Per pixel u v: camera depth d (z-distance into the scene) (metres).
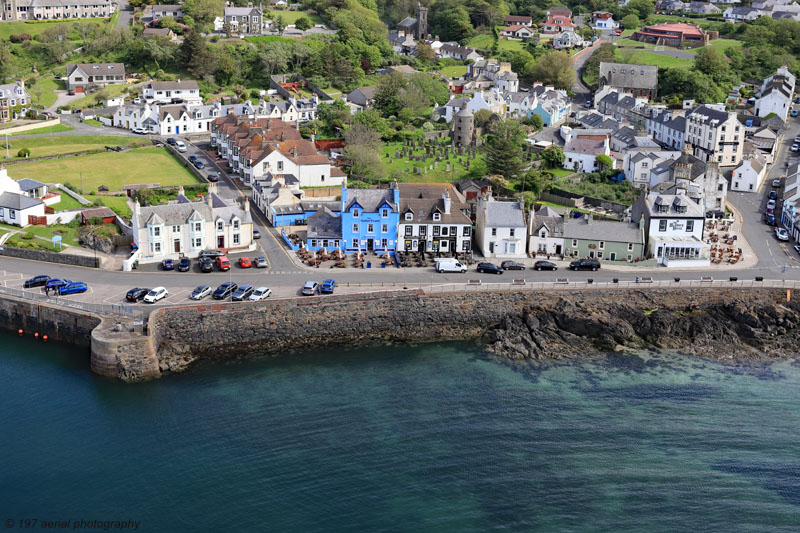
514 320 162.50
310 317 157.38
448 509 111.56
